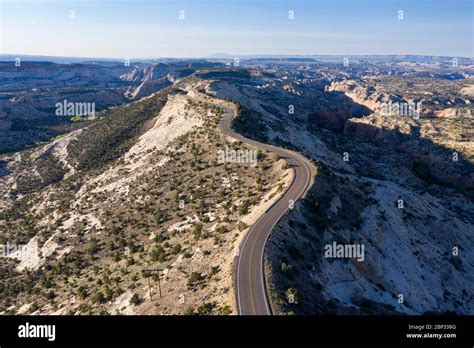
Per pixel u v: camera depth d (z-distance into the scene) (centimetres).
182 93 17975
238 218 6725
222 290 4650
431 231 9431
